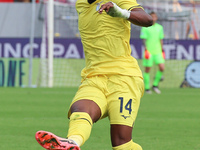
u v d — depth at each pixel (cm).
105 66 1148
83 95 1122
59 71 4884
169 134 2000
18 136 1906
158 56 4144
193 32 5703
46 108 2909
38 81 4819
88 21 1162
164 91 4456
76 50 4881
